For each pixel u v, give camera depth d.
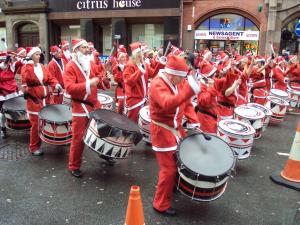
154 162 5.25
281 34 18.28
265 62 9.12
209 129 4.74
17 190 4.17
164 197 3.63
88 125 4.23
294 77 10.49
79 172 4.60
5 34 25.14
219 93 5.35
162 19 20.30
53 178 4.54
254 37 18.64
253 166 5.20
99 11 21.44
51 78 5.50
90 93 4.41
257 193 4.28
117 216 3.64
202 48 19.61
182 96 3.00
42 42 23.06
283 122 8.51
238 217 3.70
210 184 3.22
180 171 3.31
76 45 4.42
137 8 20.50
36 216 3.60
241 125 4.91
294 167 4.59
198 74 5.20
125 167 5.02
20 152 5.50
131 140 4.11
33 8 22.67
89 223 3.49
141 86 5.86
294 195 4.27
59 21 22.84
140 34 21.33
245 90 6.66
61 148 5.75
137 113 5.92
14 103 5.98
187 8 19.41
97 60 8.87
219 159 3.39
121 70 7.90
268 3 17.91
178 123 3.58
